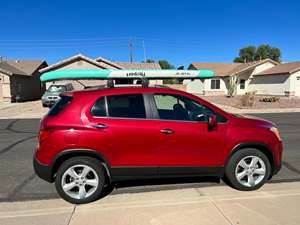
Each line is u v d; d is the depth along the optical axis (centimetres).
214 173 466
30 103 2697
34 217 391
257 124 477
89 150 424
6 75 2800
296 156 698
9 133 1046
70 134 418
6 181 537
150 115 445
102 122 426
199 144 451
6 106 2370
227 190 477
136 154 436
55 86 2317
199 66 4241
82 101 432
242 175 471
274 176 549
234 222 368
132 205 424
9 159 685
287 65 3550
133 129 432
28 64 3797
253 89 3906
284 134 998
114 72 729
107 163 431
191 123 452
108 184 499
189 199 441
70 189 434
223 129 459
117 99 443
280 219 374
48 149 418
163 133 439
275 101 2692
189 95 466
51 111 443
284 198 441
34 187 505
